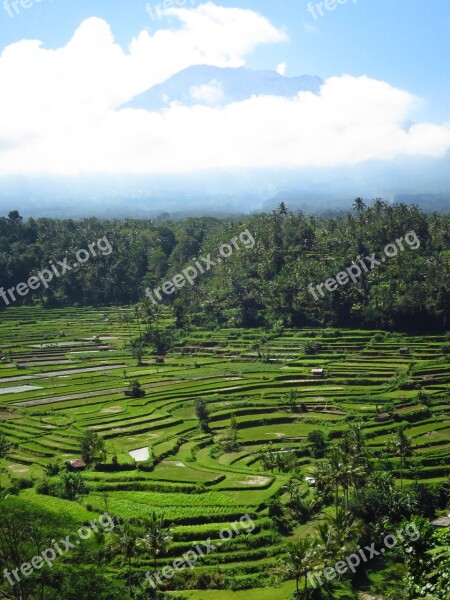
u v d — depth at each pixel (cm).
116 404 16425
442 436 13612
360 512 9594
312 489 10850
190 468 12112
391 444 11762
